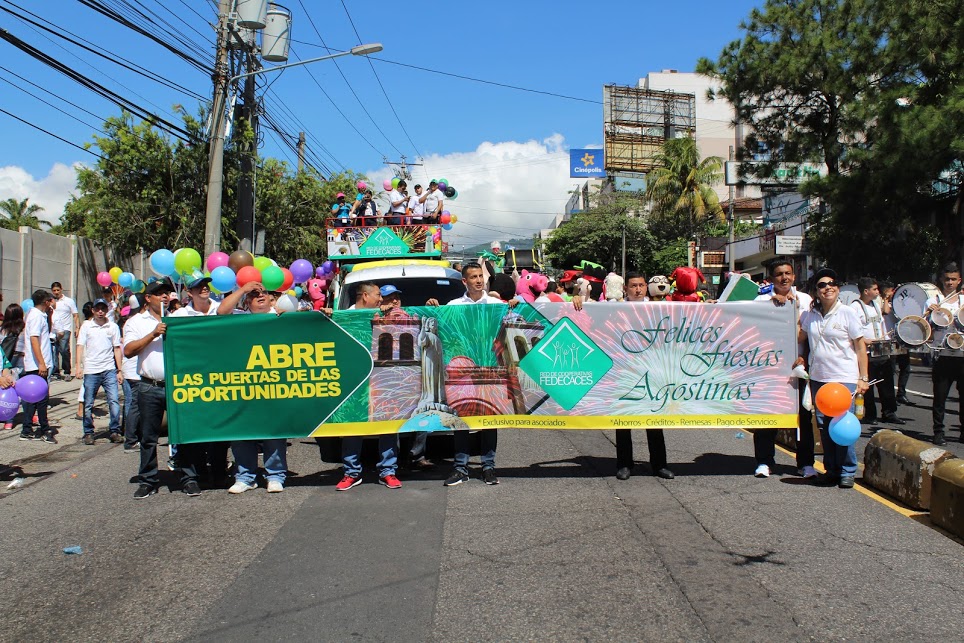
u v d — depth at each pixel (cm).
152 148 1681
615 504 602
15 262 1497
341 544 516
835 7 2419
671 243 5066
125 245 1692
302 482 705
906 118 2023
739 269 4166
